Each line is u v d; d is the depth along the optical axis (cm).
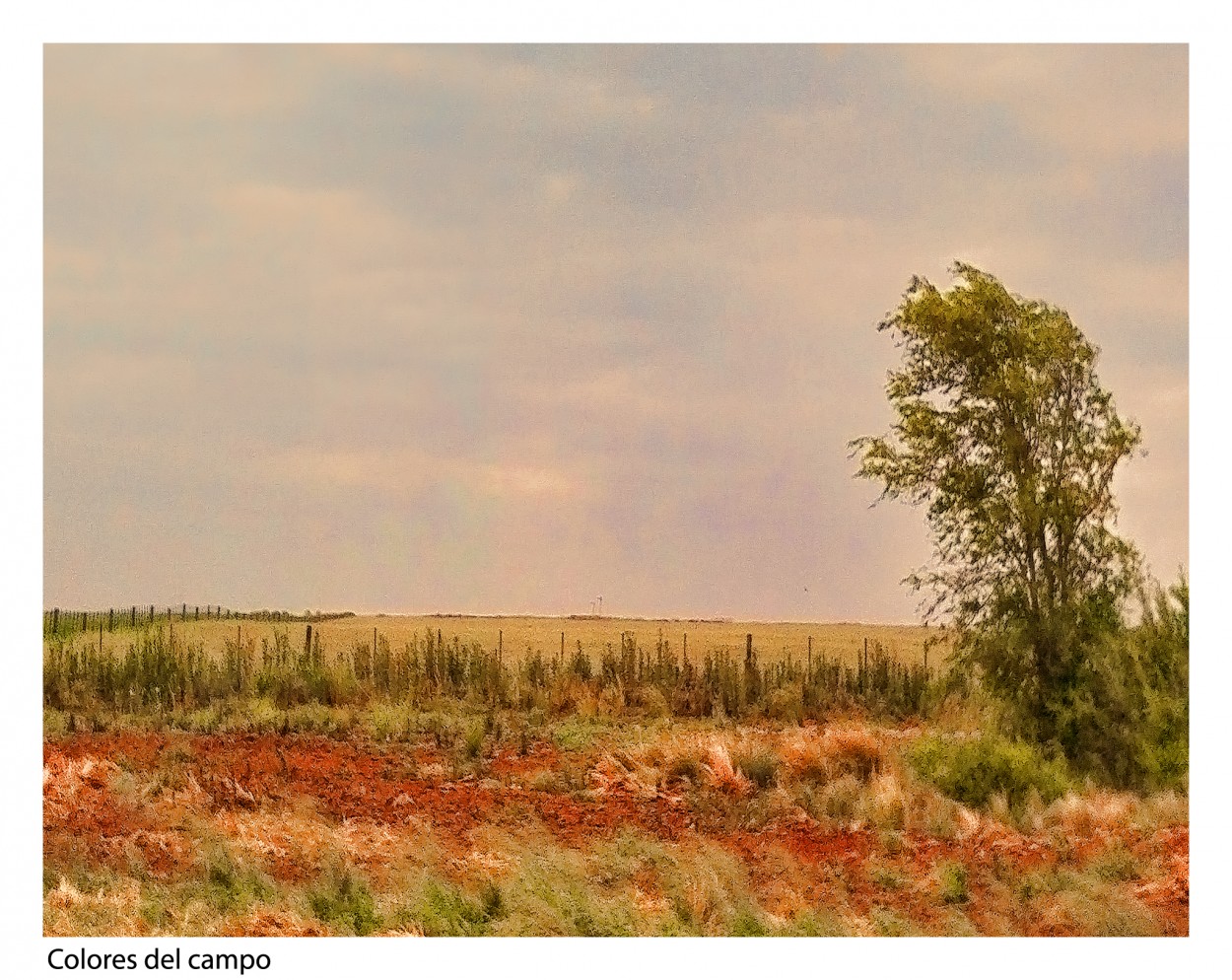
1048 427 1628
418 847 1245
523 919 1104
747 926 1101
